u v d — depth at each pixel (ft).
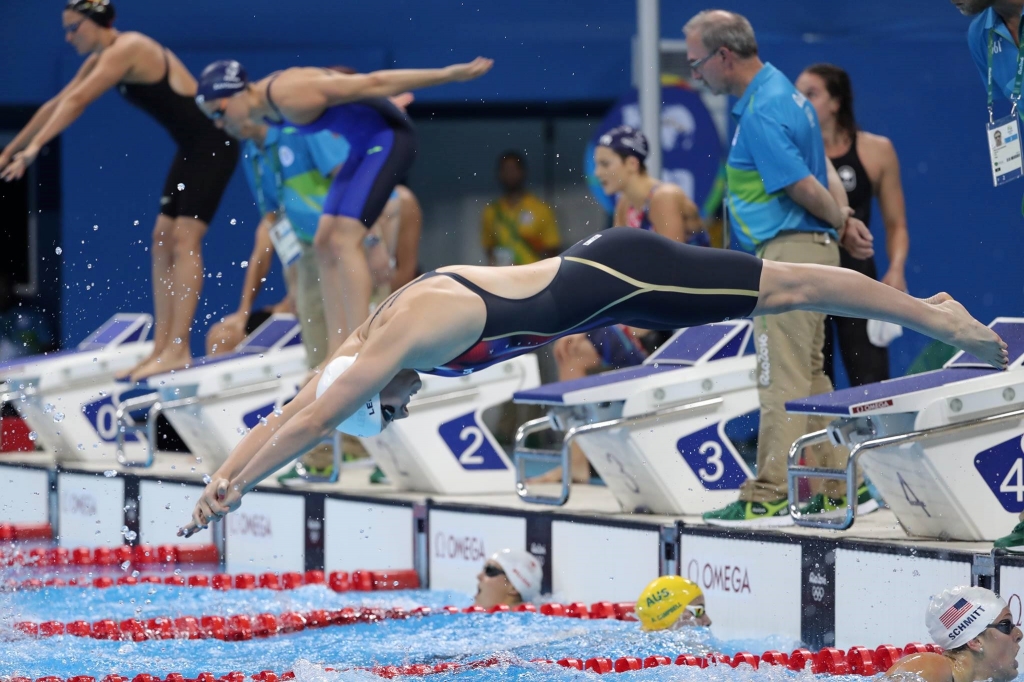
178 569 90.48
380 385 44.47
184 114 95.66
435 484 82.64
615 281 48.52
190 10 132.67
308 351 92.12
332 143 88.28
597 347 95.25
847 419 58.75
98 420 111.86
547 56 128.67
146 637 63.67
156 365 97.14
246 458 46.29
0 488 111.55
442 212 136.15
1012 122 60.18
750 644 60.44
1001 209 104.88
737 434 97.86
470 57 129.80
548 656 56.13
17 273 142.20
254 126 84.99
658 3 94.94
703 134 98.02
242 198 134.21
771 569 61.05
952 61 106.42
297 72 81.30
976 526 56.44
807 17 112.68
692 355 73.41
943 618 47.24
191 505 91.97
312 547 86.74
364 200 80.84
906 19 109.91
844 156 79.51
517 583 69.72
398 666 54.49
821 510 65.82
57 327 141.59
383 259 93.40
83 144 138.31
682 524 65.62
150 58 94.32
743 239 68.33
